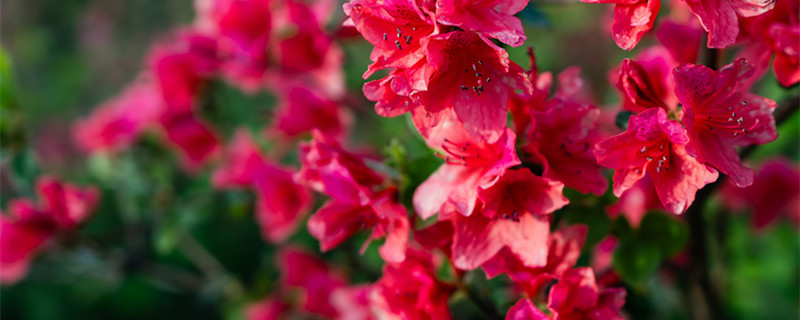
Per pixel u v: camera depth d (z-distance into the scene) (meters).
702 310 0.64
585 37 1.29
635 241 0.54
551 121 0.45
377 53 0.42
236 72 0.72
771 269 0.93
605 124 0.66
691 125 0.42
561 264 0.48
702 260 0.61
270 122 0.87
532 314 0.46
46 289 1.47
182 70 0.79
